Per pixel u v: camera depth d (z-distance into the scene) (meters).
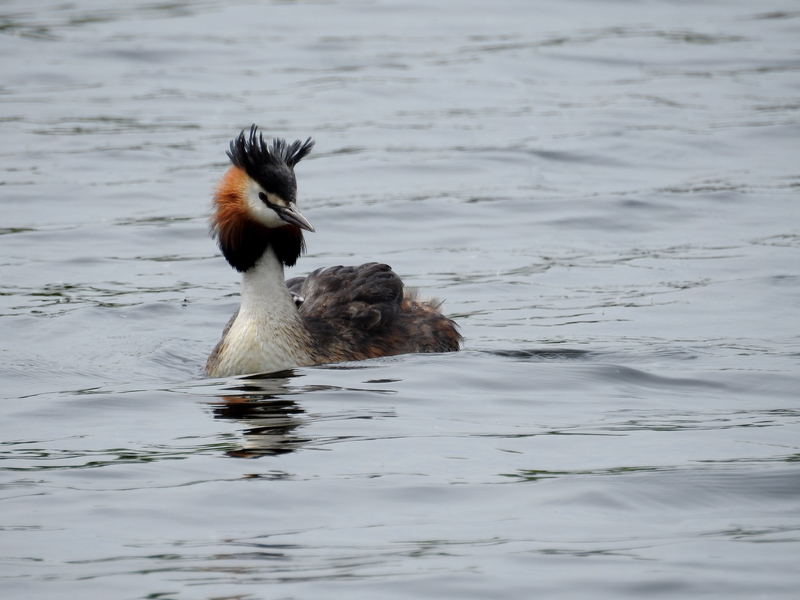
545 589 7.69
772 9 38.06
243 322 13.53
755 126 26.08
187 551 8.33
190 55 33.00
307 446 10.54
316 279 15.14
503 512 9.02
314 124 26.75
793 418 11.43
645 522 8.87
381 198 21.81
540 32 35.44
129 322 15.78
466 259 18.67
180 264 18.61
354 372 13.20
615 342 14.34
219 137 25.73
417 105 28.36
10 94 29.08
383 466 10.00
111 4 39.88
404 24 36.72
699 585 7.74
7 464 10.16
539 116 27.33
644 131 25.94
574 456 10.27
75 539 8.55
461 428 11.12
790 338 14.41
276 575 7.91
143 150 24.78
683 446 10.53
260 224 13.48
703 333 14.70
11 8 39.12
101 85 30.09
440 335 14.47
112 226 20.39
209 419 11.45
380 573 7.90
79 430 11.19
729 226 20.11
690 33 35.12
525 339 14.60
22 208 21.30
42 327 15.34
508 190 22.38
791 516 8.95
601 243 19.47
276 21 37.06
